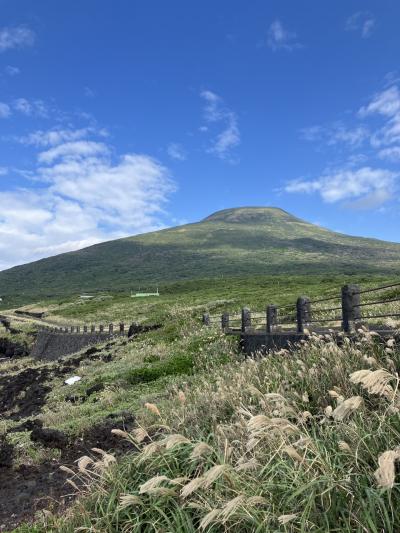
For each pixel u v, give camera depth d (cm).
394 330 905
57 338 5138
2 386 2691
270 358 1088
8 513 683
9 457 988
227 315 2231
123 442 956
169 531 387
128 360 2175
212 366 1614
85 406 1430
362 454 392
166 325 2984
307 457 422
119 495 468
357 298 1166
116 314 7019
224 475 390
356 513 334
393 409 380
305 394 605
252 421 382
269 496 383
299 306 1455
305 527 331
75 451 972
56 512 637
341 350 796
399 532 313
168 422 812
